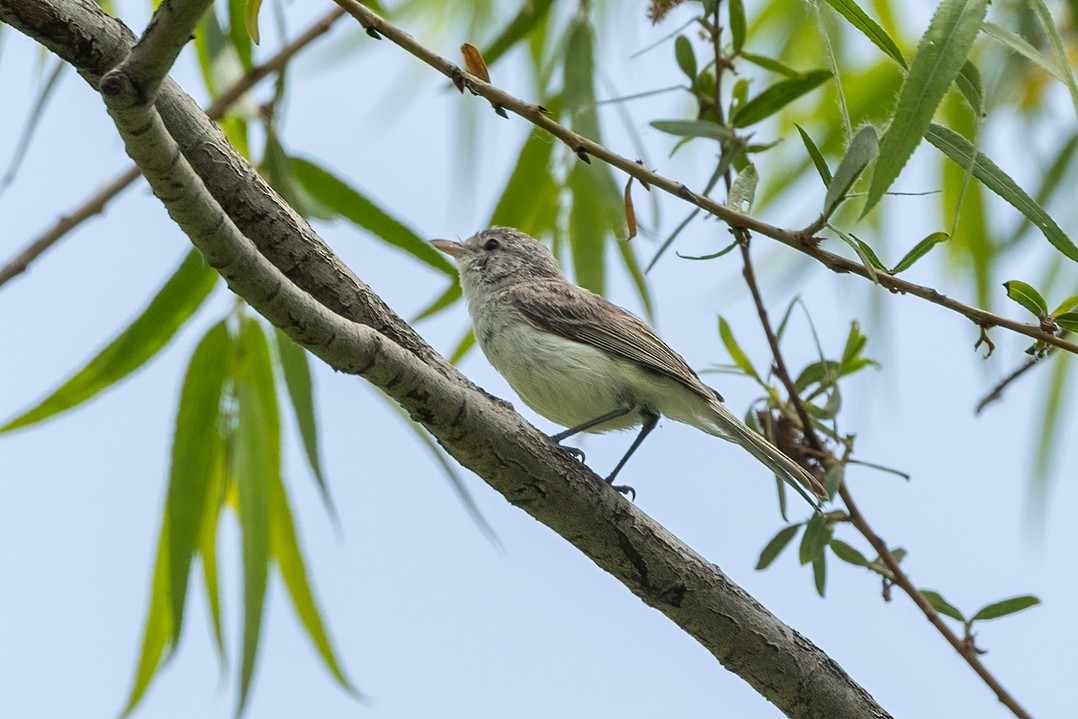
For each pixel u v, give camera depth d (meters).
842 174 6.41
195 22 5.73
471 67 7.21
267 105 10.47
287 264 8.36
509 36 11.19
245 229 8.23
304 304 6.97
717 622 8.90
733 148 9.49
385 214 10.38
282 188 10.30
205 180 8.07
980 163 6.80
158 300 10.38
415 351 8.62
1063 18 12.04
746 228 6.89
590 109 10.83
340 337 7.23
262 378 10.93
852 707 9.05
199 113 8.09
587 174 11.48
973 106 6.70
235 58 10.56
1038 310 7.05
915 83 5.95
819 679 8.99
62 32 6.95
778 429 10.20
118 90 5.77
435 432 8.16
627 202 7.09
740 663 9.03
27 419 10.35
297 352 10.40
